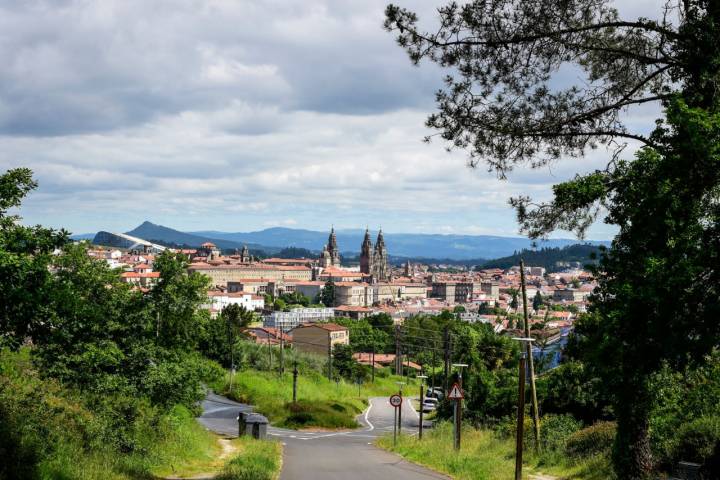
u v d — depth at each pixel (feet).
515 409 154.92
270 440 154.30
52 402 71.87
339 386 344.49
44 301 48.26
